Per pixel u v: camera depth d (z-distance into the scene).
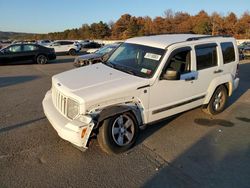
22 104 6.48
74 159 3.81
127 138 4.09
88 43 35.44
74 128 3.57
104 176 3.42
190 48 4.93
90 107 3.66
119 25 89.88
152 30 79.12
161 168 3.66
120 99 3.92
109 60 5.21
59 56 24.16
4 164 3.63
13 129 4.83
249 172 3.62
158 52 4.54
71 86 3.98
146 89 4.17
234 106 6.72
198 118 5.68
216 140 4.62
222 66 5.66
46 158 3.82
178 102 4.78
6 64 15.38
